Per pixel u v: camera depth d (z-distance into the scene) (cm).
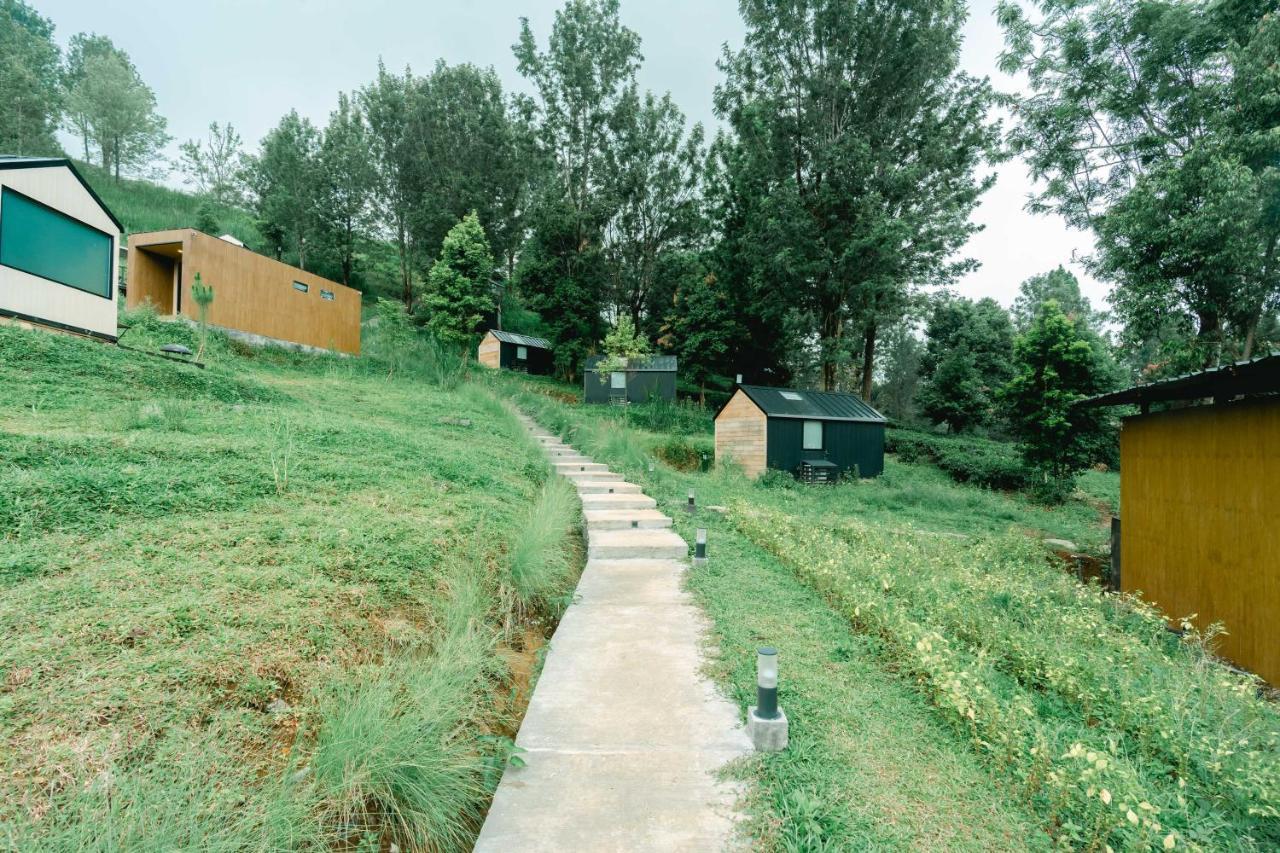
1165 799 279
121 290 1709
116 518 416
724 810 261
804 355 3653
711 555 725
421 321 3641
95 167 4638
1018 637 457
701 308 3328
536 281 3675
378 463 723
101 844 183
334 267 3950
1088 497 2106
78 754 216
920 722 341
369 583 404
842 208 2719
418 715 278
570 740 318
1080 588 738
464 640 356
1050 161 1466
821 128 2734
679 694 372
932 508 1645
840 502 1548
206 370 1065
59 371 831
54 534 380
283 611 339
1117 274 1320
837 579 589
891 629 449
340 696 282
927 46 2525
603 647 446
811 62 2773
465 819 265
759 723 309
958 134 2694
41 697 239
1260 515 632
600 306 3972
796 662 419
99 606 307
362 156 3700
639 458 1482
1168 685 397
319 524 480
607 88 3825
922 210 2697
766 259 2823
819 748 309
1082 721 360
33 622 285
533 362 3638
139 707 244
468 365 2442
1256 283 1162
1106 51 1356
